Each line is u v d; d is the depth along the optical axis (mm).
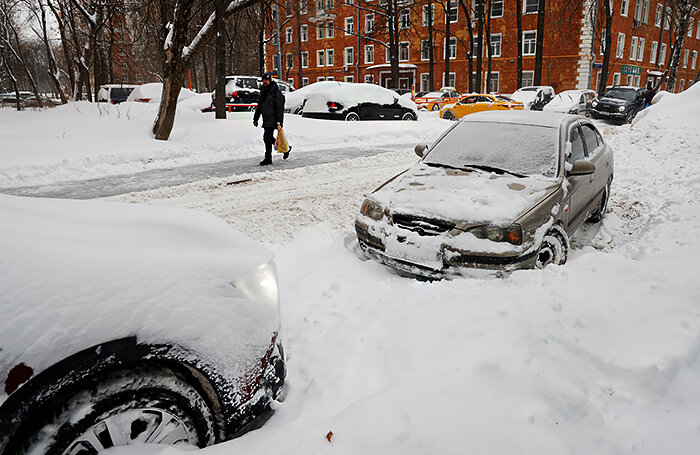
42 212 2525
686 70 52250
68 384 1608
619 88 22359
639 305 3092
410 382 2434
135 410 1762
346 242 5320
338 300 3785
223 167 9336
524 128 5242
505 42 39062
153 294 1848
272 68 55000
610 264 3799
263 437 2051
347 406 2336
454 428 2062
